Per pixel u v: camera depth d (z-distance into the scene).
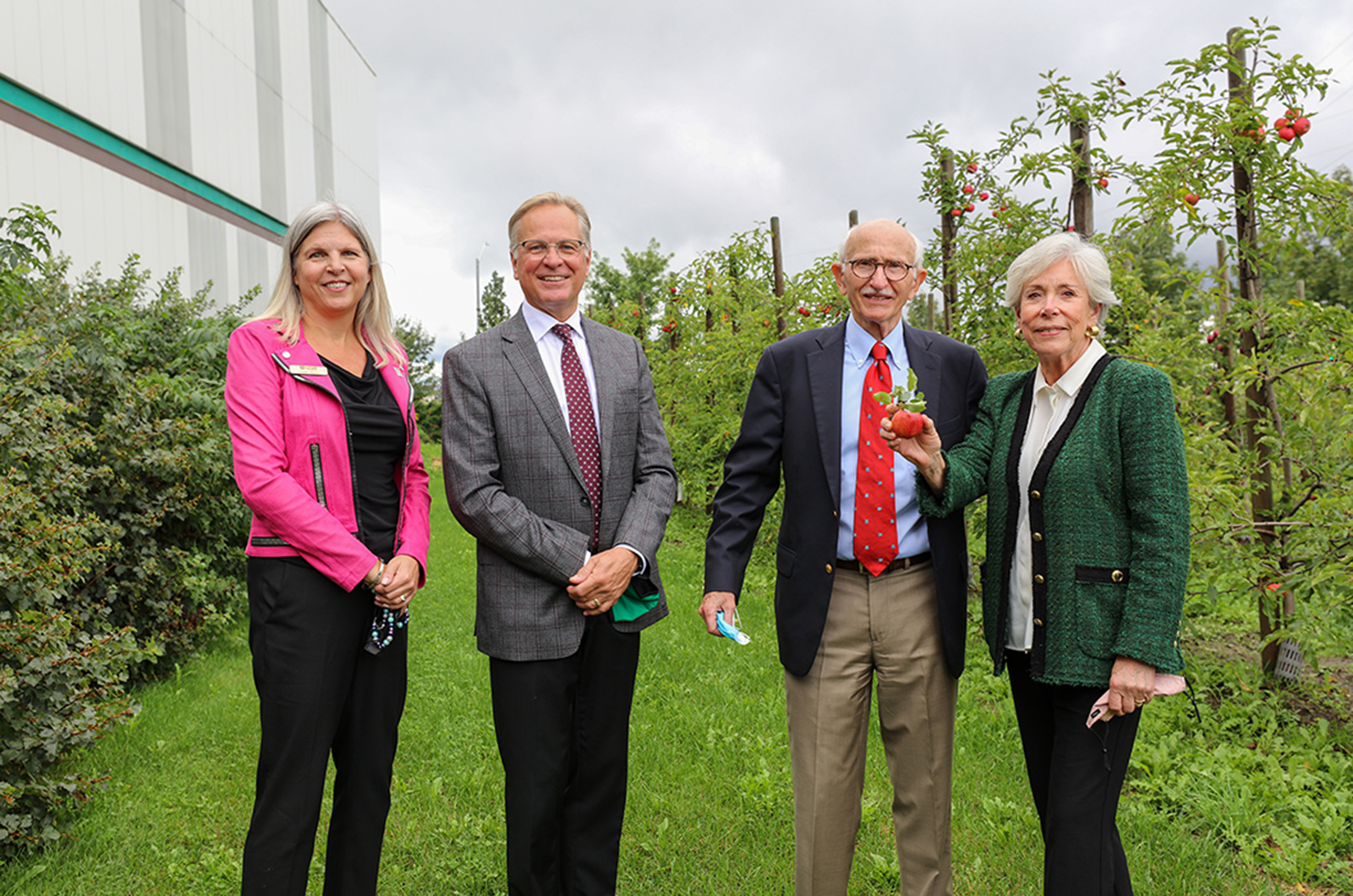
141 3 18.02
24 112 14.04
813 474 2.23
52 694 2.86
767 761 3.33
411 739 3.70
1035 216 4.95
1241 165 4.02
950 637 2.15
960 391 2.31
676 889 2.53
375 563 2.05
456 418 2.20
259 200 24.55
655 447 2.41
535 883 2.17
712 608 2.23
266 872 1.95
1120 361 1.99
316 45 30.17
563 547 2.14
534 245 2.24
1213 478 3.65
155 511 4.67
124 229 17.08
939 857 2.19
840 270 2.35
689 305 10.73
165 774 3.37
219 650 5.31
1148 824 2.81
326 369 2.11
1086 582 1.91
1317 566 3.59
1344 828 2.75
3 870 2.64
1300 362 3.97
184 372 5.62
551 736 2.17
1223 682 4.11
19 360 4.03
